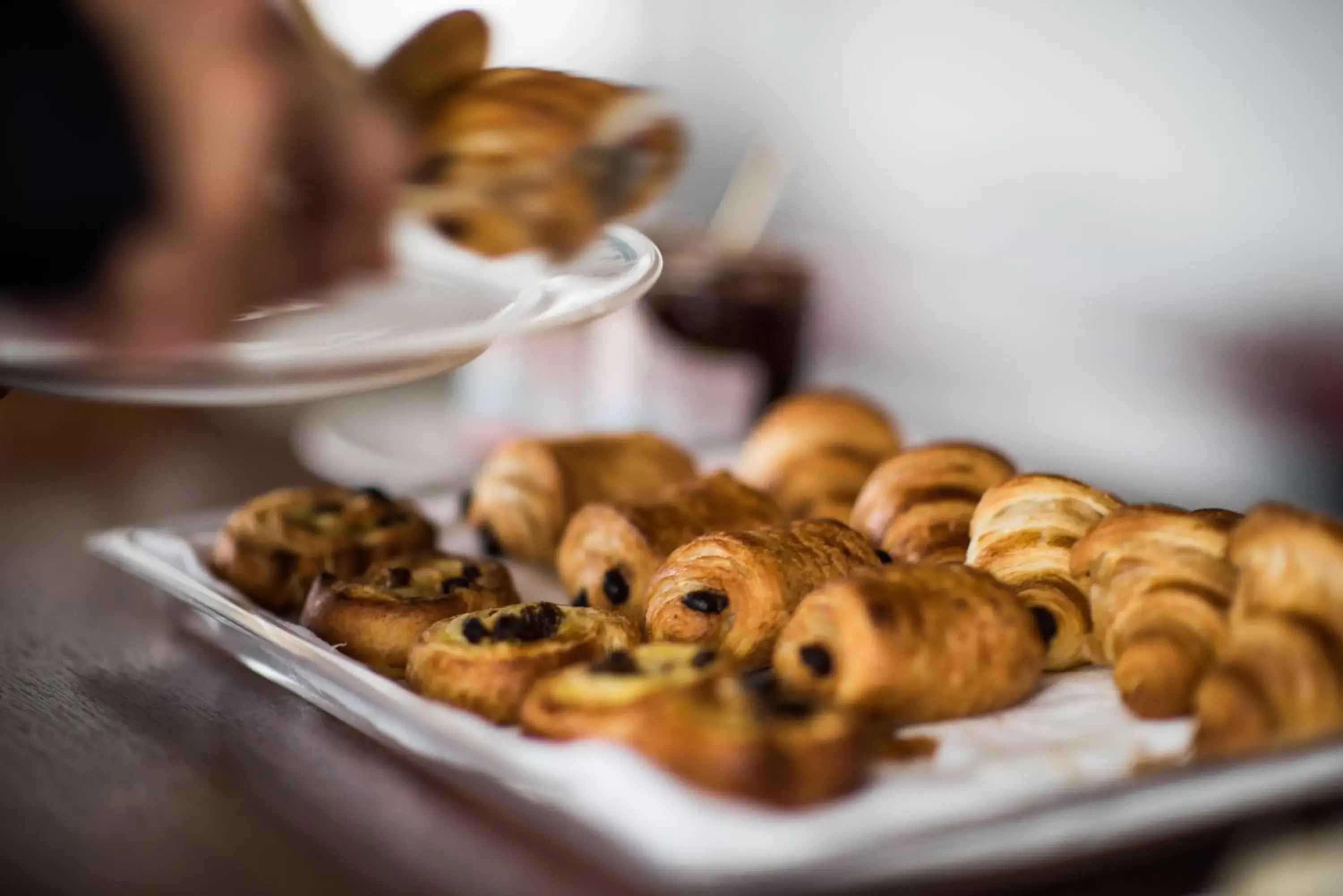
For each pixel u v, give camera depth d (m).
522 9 2.26
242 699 0.87
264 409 1.28
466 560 0.93
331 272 0.77
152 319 0.77
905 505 0.93
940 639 0.82
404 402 1.30
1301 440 1.64
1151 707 0.82
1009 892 0.76
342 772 0.82
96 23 0.76
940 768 0.80
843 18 2.13
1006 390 1.83
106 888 0.76
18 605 0.95
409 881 0.77
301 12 0.78
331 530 0.95
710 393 1.20
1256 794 0.77
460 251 0.88
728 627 0.87
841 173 2.19
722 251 1.23
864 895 0.75
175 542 0.97
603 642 0.85
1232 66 1.70
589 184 0.83
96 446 1.19
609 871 0.77
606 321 1.21
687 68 2.32
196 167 0.76
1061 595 0.86
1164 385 1.75
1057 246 1.94
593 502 1.00
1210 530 0.83
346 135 0.77
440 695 0.83
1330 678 0.79
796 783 0.76
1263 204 1.69
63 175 0.75
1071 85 1.88
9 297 0.77
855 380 1.68
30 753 0.83
